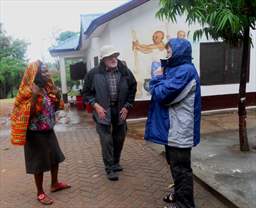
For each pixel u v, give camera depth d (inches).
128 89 184.4
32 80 144.4
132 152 237.1
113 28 353.4
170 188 168.1
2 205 157.8
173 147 130.3
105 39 382.3
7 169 213.0
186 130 127.3
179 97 125.3
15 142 143.6
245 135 217.5
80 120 405.4
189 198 133.1
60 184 170.7
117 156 194.7
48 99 151.1
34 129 147.2
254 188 156.1
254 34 393.1
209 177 172.2
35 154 150.6
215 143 243.9
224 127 307.0
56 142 161.2
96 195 163.8
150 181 178.9
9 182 188.2
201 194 159.5
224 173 177.6
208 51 384.5
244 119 216.2
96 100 179.6
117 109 181.9
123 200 157.1
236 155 209.9
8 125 399.5
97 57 445.7
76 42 617.3
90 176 190.4
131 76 185.2
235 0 177.9
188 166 134.0
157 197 158.9
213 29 197.6
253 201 142.3
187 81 123.0
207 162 197.9
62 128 354.0
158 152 233.1
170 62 127.0
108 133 181.5
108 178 182.9
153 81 132.9
